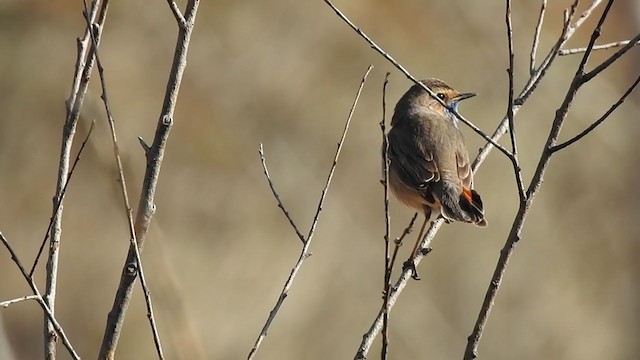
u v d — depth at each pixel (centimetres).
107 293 1702
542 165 595
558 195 1906
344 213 1812
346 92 1923
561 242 1877
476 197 894
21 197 1805
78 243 1717
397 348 1714
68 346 551
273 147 1880
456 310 1772
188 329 862
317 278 1747
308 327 1717
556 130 596
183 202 1806
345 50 1947
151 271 942
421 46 1950
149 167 593
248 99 1909
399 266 1747
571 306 1852
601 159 1916
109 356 591
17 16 1856
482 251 1812
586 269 1877
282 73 1930
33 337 1609
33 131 1847
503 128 806
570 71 1892
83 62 625
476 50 1950
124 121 1839
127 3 1894
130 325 1577
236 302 1722
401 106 996
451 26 1959
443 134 938
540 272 1842
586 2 1795
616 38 1880
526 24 1936
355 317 1730
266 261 1770
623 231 1903
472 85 1925
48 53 1873
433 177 902
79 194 1703
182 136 1856
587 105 1898
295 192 1836
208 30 1925
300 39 1947
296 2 1950
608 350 1848
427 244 804
